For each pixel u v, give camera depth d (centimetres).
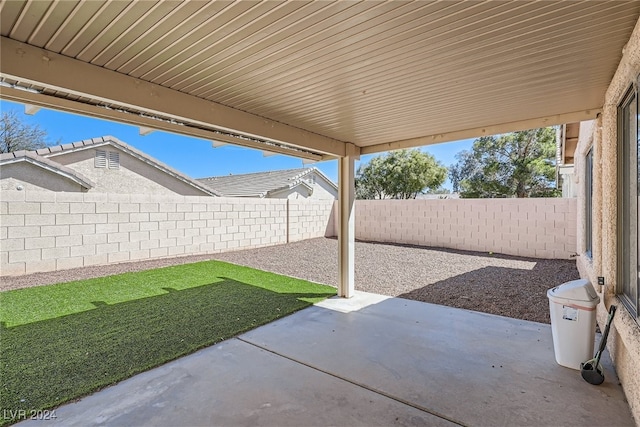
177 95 307
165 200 889
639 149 219
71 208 727
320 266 816
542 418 237
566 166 995
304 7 180
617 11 188
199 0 174
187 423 232
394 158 1939
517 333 393
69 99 299
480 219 1014
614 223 292
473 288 604
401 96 324
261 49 229
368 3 179
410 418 238
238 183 1922
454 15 191
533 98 332
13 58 215
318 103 345
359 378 293
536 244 917
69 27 200
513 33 212
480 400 259
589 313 296
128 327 407
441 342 368
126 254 819
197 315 453
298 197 1748
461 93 317
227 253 995
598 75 277
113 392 270
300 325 420
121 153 1166
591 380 279
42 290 566
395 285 633
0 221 640
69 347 349
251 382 286
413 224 1151
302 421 235
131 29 203
